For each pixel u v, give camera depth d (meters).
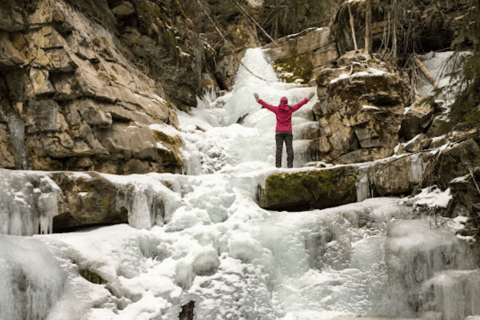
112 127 8.48
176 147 9.66
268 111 12.70
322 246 7.94
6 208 6.11
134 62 10.85
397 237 7.72
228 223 7.81
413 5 12.95
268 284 7.27
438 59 13.02
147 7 10.70
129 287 6.12
